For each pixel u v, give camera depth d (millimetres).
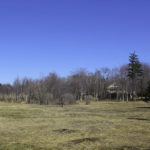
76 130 16516
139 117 24875
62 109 37625
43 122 21578
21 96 64875
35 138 13898
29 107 41781
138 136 14008
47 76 68875
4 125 19547
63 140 13289
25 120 23172
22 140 13305
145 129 16578
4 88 68125
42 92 58469
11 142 12680
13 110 34344
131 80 75625
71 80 80812
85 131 16141
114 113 30094
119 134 14797
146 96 56281
